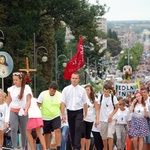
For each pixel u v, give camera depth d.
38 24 53.41
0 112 18.19
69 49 114.06
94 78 127.38
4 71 29.39
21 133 18.19
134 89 57.75
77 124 18.36
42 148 18.28
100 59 127.62
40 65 62.81
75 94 18.44
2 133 18.50
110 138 21.61
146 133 21.75
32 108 18.03
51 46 66.25
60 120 19.94
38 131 18.16
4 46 48.88
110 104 21.41
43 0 57.16
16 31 49.31
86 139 20.83
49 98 19.78
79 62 30.77
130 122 22.61
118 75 184.50
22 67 49.84
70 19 63.59
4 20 50.12
